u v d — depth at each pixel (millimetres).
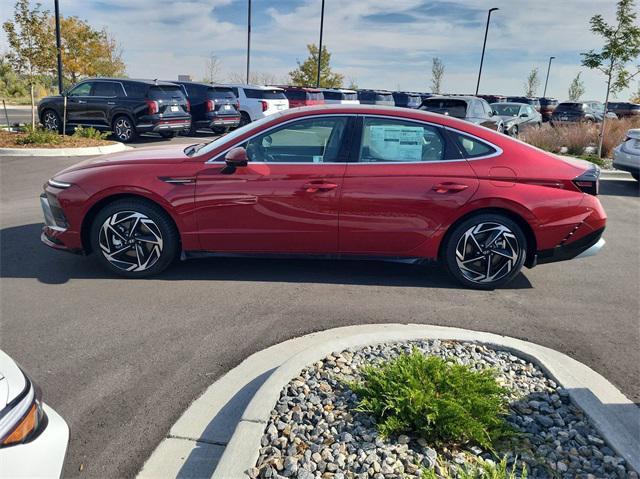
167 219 5289
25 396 2234
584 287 5590
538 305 5066
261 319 4578
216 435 3117
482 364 3721
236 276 5578
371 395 3098
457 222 5273
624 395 3469
